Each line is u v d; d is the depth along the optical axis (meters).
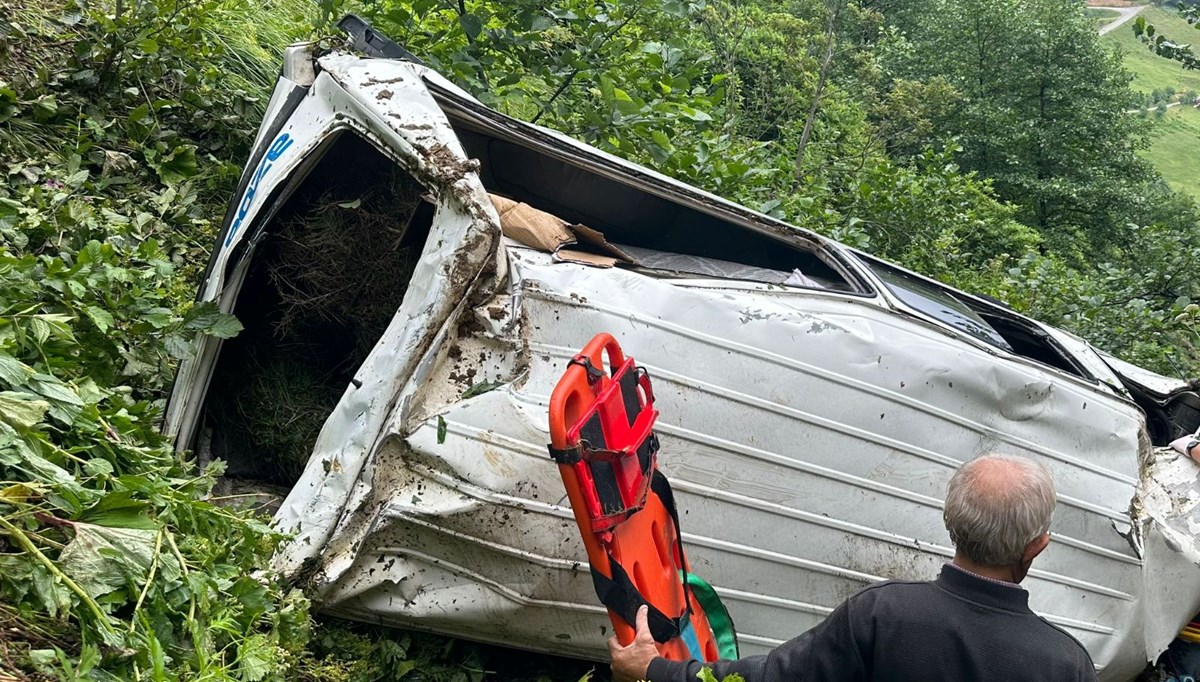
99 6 5.49
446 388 2.73
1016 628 2.08
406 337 2.69
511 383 2.74
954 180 9.99
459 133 3.93
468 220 2.73
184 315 3.11
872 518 3.33
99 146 4.68
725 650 2.86
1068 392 3.83
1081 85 21.77
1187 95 64.00
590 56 5.95
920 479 3.43
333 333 3.49
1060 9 22.44
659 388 2.92
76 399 2.38
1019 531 2.07
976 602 2.09
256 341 3.43
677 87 6.08
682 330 2.98
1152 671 4.42
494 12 5.81
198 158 5.02
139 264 3.93
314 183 3.28
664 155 5.86
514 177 4.16
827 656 2.14
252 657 2.29
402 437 2.66
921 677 2.06
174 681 2.02
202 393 3.18
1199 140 54.72
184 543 2.38
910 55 22.67
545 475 2.75
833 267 3.87
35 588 1.98
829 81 13.80
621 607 2.34
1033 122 21.33
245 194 3.25
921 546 3.45
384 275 3.20
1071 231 19.52
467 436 2.69
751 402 3.07
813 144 10.49
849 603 2.17
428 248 2.76
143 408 2.75
